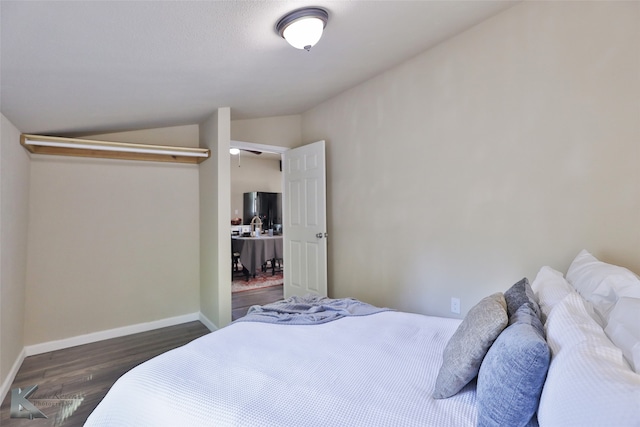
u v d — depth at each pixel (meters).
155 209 3.56
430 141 2.80
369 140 3.38
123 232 3.38
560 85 2.05
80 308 3.17
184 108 3.09
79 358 2.83
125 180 3.40
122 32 1.67
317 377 1.20
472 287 2.52
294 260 4.25
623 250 1.82
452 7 2.17
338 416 0.97
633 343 0.82
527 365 0.84
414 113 2.92
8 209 2.36
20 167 2.66
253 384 1.14
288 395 1.07
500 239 2.36
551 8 2.08
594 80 1.91
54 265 3.06
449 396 1.08
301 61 2.58
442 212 2.72
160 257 3.58
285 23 1.90
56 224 3.07
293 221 4.26
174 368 1.25
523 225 2.23
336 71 2.98
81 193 3.19
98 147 2.97
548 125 2.11
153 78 2.30
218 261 3.24
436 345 1.51
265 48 2.21
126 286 3.39
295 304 2.18
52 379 2.46
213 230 3.36
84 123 2.92
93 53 1.81
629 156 1.79
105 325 3.28
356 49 2.58
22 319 2.80
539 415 0.81
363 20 2.14
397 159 3.09
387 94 3.17
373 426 0.93
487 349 1.05
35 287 2.97
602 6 1.88
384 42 2.54
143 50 1.90
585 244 1.96
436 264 2.77
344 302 2.16
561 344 0.89
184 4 1.55
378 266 3.29
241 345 1.49
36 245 2.98
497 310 1.12
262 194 8.25
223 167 3.27
